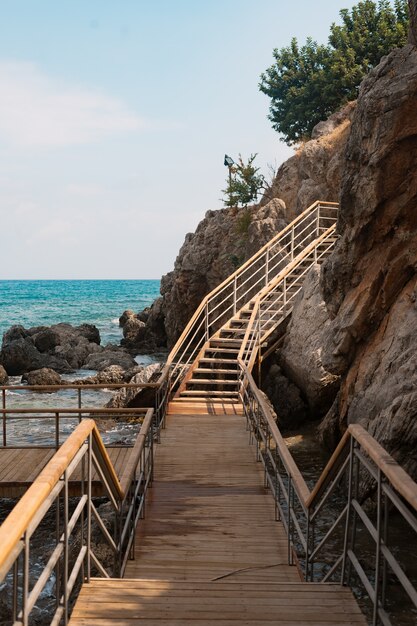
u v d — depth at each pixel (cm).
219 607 387
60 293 11262
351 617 375
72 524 347
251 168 2798
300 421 1392
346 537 415
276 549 645
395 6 3534
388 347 965
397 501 307
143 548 645
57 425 918
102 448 425
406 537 794
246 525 711
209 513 748
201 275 2883
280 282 1802
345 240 1081
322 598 401
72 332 3831
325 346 1118
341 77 3362
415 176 968
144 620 366
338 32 3534
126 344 3603
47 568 292
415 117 949
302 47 3788
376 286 1023
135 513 688
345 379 1093
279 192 2700
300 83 3716
